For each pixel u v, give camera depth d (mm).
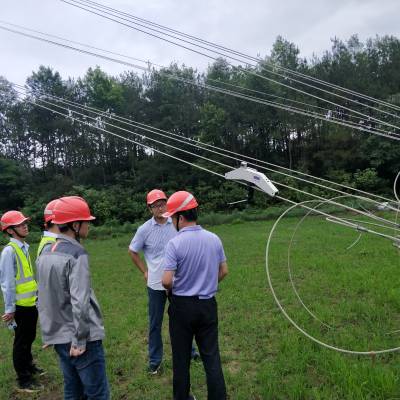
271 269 9945
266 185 5570
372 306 6488
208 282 3689
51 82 48344
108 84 45781
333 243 12984
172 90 42094
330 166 35875
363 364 4453
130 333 6258
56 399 4531
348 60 42875
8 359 5691
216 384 3580
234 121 39750
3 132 47281
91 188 39125
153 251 4719
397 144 32875
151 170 38750
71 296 3086
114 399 4332
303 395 4008
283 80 38344
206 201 35219
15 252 4613
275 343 5383
